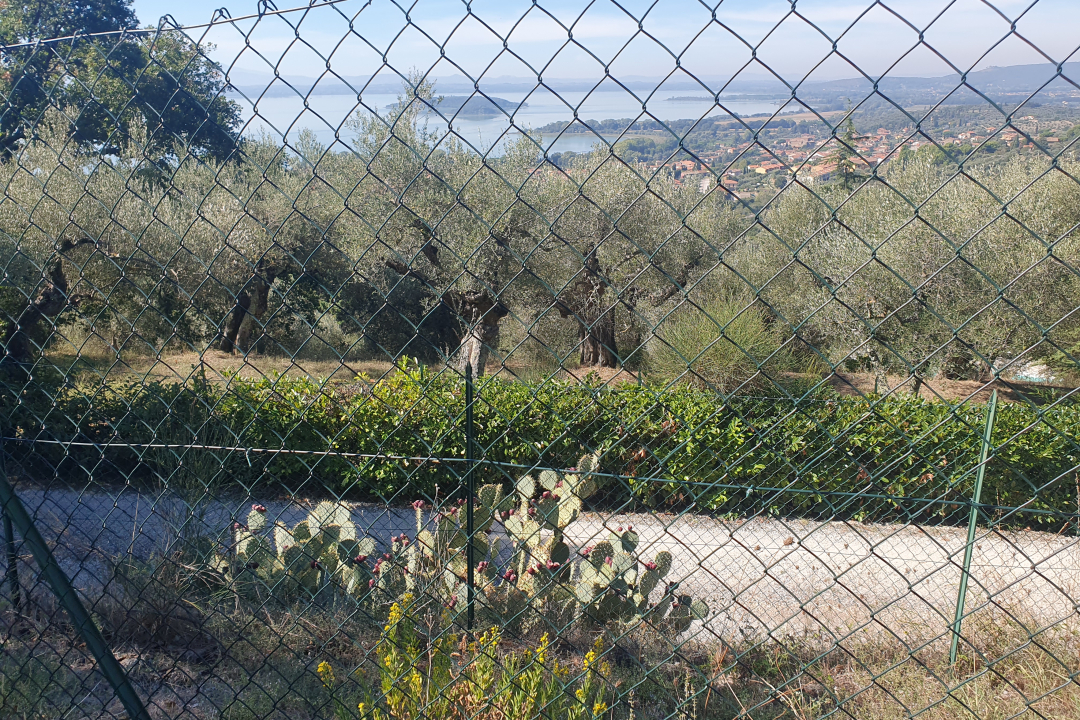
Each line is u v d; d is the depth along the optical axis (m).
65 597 1.93
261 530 3.32
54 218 7.65
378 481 5.50
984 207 8.27
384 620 3.18
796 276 9.34
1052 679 2.82
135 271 8.57
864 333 8.61
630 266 9.74
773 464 4.65
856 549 4.59
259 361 10.29
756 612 3.82
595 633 3.30
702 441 4.59
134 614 2.98
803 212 9.47
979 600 3.81
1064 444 4.68
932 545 4.59
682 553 4.56
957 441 4.58
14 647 2.74
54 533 3.07
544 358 9.68
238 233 9.02
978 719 1.72
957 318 8.35
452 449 5.40
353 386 5.52
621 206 9.45
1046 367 8.64
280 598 3.30
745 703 2.70
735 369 7.30
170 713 2.57
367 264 10.26
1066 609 3.51
